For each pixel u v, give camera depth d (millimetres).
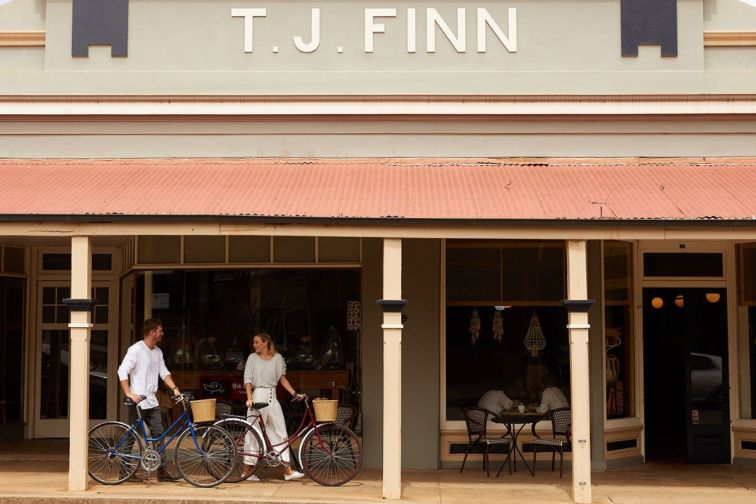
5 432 13703
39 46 12398
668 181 10828
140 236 12398
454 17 12180
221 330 12242
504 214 9648
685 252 12656
